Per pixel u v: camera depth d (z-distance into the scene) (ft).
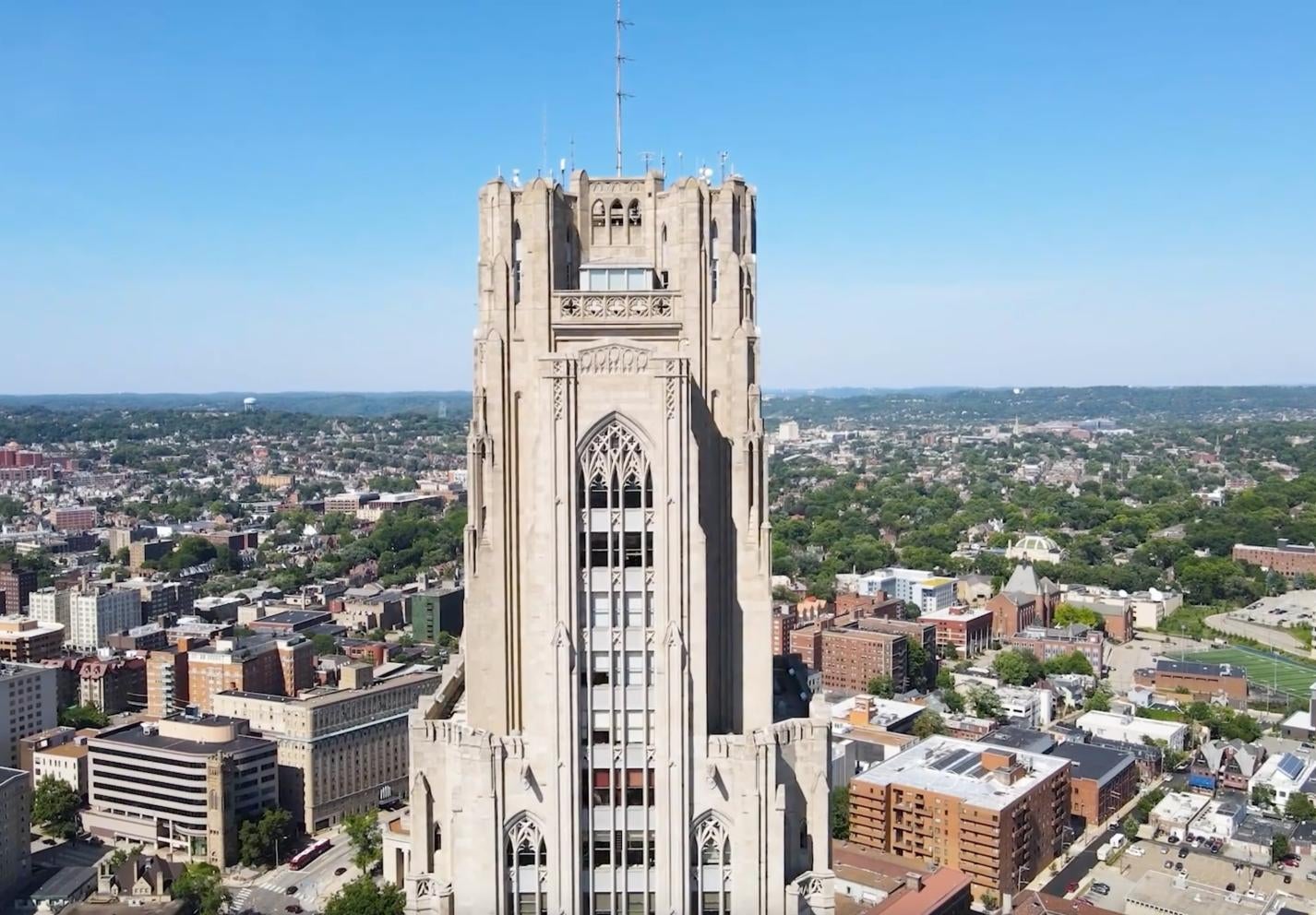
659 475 333.01
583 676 338.95
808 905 354.33
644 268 351.87
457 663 415.23
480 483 350.23
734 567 353.10
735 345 345.72
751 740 342.23
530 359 346.13
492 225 347.15
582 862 343.67
